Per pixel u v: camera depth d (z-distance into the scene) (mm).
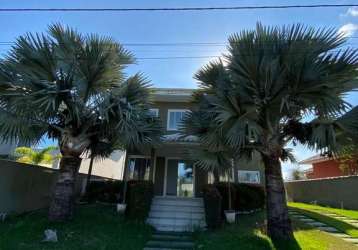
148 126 10234
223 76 9461
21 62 9227
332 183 16141
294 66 8117
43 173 12750
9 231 8273
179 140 12500
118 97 9750
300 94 8297
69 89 9148
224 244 8180
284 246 7707
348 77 8016
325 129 8055
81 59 9508
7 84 8758
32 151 15320
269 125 8586
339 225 10250
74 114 9281
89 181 14102
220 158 9766
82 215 10367
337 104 7789
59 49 9508
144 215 10922
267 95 8305
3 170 10133
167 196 14516
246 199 12805
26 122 8742
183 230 10836
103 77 9867
